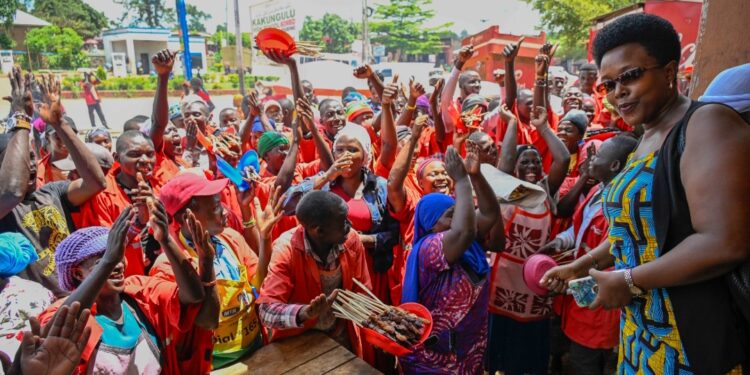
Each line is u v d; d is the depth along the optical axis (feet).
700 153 4.27
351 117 17.34
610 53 4.88
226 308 7.78
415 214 8.78
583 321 10.00
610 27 4.92
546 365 11.03
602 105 19.39
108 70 117.50
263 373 7.45
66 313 4.68
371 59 87.97
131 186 10.90
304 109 12.64
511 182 8.96
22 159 8.39
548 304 10.57
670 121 4.86
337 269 8.42
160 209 6.13
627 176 5.11
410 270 8.29
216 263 7.88
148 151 10.75
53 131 12.46
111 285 6.04
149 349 6.39
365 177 10.78
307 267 8.15
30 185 9.00
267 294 7.94
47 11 135.74
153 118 12.76
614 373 11.54
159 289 6.76
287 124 23.86
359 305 7.64
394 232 10.16
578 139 14.35
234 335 7.95
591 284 5.35
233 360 7.93
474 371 8.27
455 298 7.92
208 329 6.79
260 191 12.44
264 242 8.48
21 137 8.50
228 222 10.53
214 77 101.86
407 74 65.92
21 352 4.65
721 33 8.52
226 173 9.86
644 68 4.68
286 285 8.02
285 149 13.69
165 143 14.12
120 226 5.55
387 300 10.33
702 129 4.33
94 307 6.11
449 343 8.00
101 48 140.36
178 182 7.75
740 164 4.08
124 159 10.54
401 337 7.03
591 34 47.55
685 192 4.43
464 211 7.53
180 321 6.55
